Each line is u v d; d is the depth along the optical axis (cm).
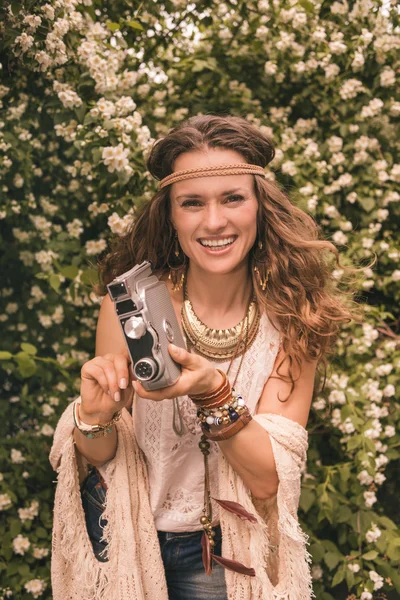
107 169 248
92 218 277
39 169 280
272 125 288
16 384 288
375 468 264
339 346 276
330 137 290
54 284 253
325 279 174
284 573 157
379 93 287
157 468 165
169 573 176
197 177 147
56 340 287
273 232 165
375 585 261
